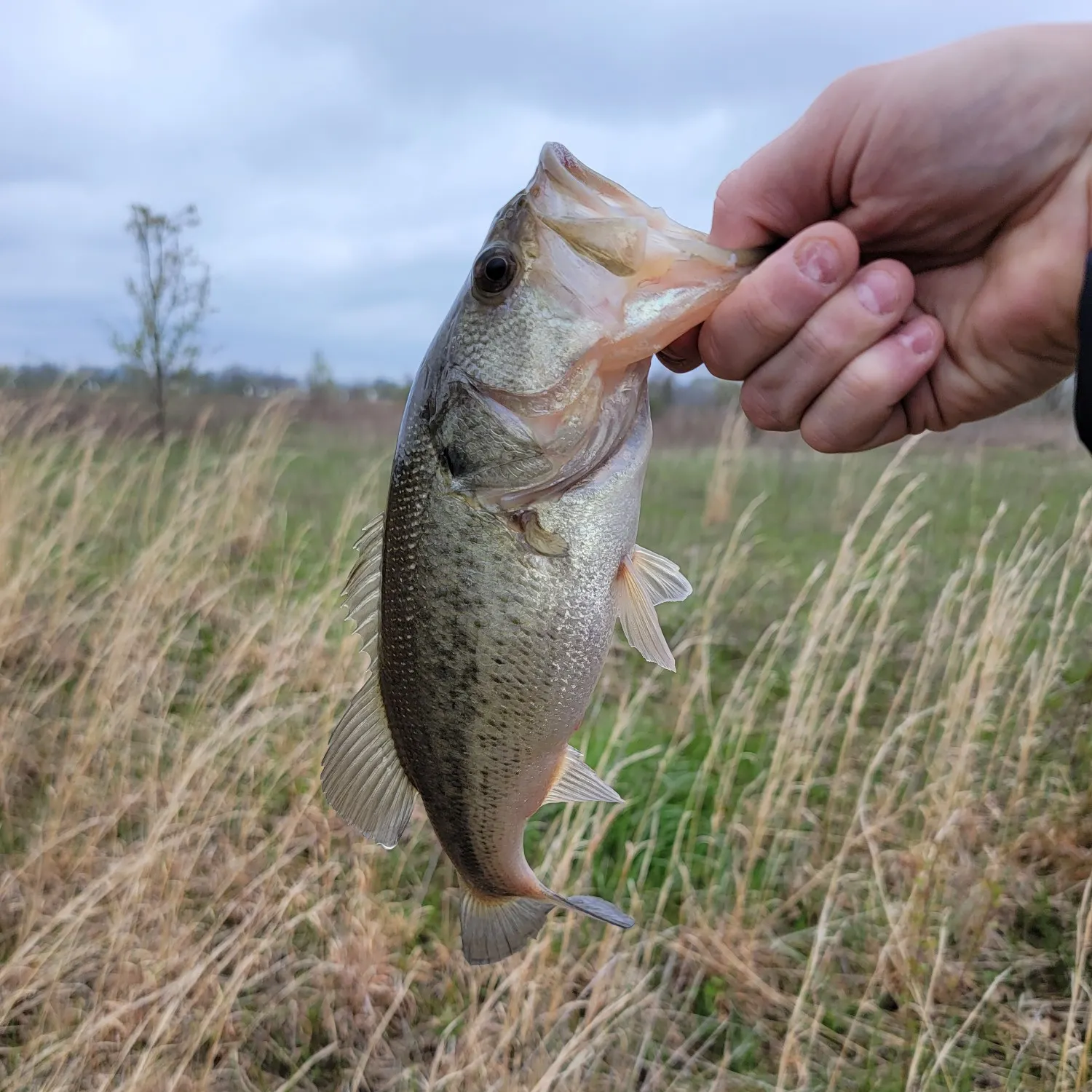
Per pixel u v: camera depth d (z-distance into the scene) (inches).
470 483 12.2
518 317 11.9
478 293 12.1
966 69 11.4
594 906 13.1
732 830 24.3
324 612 32.4
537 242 11.9
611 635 12.7
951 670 28.8
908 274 11.5
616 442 12.3
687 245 11.9
